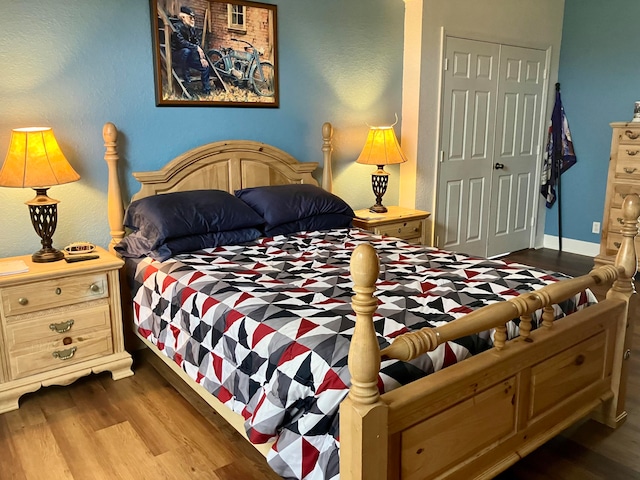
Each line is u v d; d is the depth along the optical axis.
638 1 4.48
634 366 2.77
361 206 4.10
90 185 2.87
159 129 3.05
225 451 2.05
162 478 1.89
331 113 3.78
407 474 1.40
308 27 3.53
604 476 1.90
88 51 2.76
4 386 2.34
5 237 2.67
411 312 1.76
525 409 1.75
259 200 3.07
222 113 3.26
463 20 4.19
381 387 1.39
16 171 2.36
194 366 2.06
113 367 2.63
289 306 1.83
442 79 4.16
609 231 4.45
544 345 1.74
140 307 2.54
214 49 3.15
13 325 2.34
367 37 3.85
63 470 1.94
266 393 1.61
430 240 4.40
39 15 2.60
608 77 4.77
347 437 1.27
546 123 5.14
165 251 2.56
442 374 1.46
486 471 1.63
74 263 2.51
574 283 1.81
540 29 4.82
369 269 1.18
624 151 4.25
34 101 2.64
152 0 2.88
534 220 5.31
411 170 4.19
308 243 2.86
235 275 2.24
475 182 4.65
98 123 2.85
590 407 2.05
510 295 1.94
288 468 1.49
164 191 3.04
